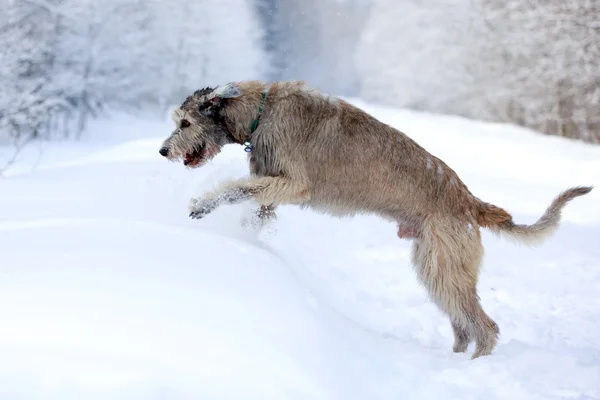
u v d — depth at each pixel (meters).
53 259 4.04
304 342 3.80
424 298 7.41
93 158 19.23
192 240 4.89
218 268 4.38
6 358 2.87
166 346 3.23
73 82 32.78
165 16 43.16
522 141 30.20
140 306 3.54
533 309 7.69
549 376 4.82
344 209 6.27
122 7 38.38
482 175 21.39
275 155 6.07
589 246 11.54
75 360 2.95
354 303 6.78
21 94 21.17
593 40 37.41
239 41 47.22
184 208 6.55
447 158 25.03
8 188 8.84
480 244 6.12
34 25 29.00
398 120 34.03
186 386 3.01
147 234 4.83
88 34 35.47
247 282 4.29
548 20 38.06
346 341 4.35
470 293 5.91
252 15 53.53
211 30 45.31
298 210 11.72
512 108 41.38
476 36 41.53
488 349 5.71
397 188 6.02
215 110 6.25
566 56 37.88
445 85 42.12
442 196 6.02
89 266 3.96
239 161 8.40
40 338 3.05
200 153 6.41
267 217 6.30
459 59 42.03
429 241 5.96
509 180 20.62
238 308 3.85
